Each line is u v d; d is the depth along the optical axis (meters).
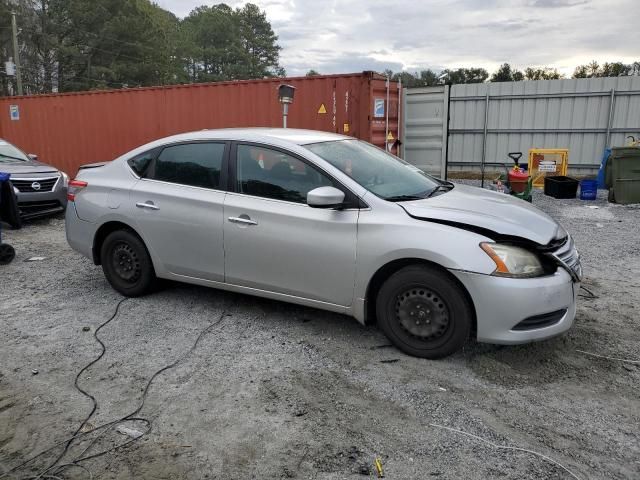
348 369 3.94
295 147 4.54
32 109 15.45
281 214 4.41
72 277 6.34
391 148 11.01
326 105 10.57
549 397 3.54
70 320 4.97
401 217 4.01
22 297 5.64
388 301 4.10
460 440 3.10
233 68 94.25
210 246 4.81
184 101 12.54
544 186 12.60
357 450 3.02
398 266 4.08
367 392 3.62
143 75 61.69
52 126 15.12
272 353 4.22
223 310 5.13
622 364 3.99
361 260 4.09
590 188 11.68
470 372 3.87
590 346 4.29
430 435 3.15
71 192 5.70
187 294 5.58
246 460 2.95
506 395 3.57
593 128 15.37
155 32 63.97
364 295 4.16
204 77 92.94
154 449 3.06
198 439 3.14
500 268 3.69
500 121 16.53
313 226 4.28
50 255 7.46
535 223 4.09
